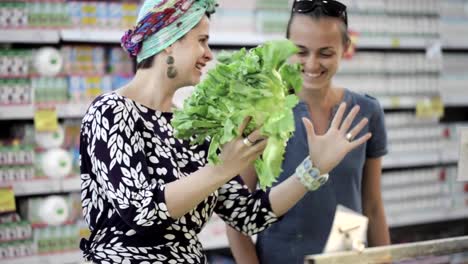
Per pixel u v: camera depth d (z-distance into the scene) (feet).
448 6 17.76
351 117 6.38
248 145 5.42
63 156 13.43
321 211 7.78
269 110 5.34
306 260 5.23
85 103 13.60
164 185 5.68
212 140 5.58
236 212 6.66
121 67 14.08
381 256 5.48
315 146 6.38
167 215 5.62
